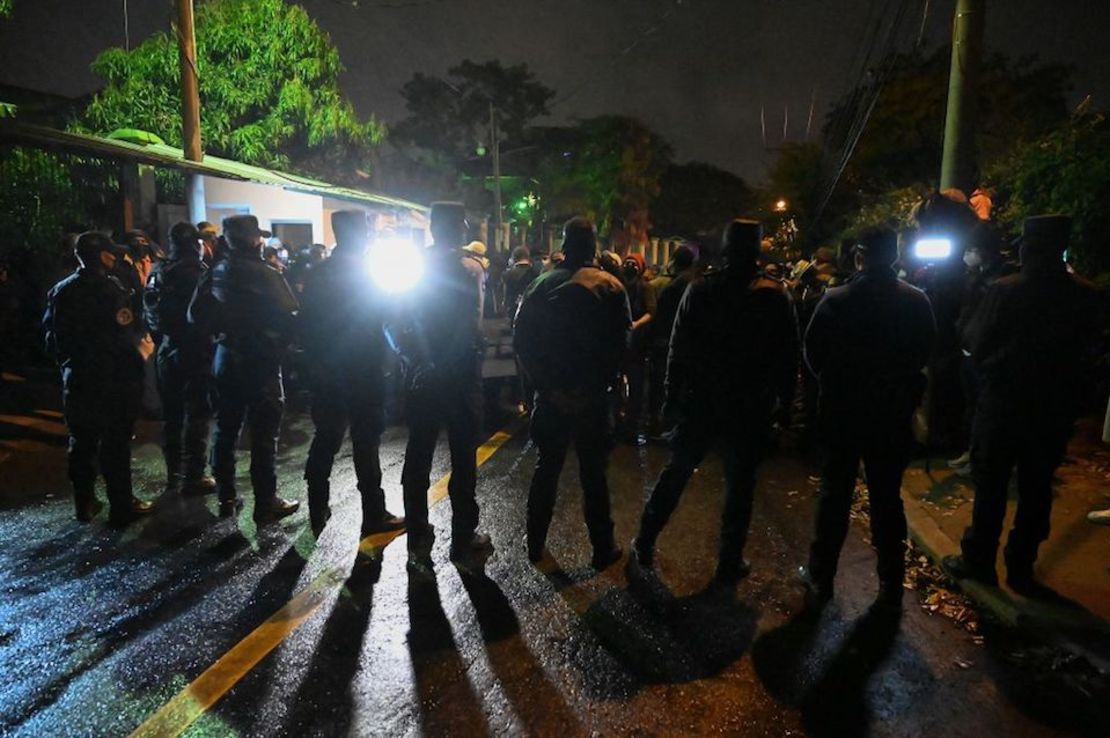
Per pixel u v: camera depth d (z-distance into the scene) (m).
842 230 24.59
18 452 7.42
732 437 4.46
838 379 4.16
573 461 7.23
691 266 7.54
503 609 4.30
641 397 8.14
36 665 3.71
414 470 4.84
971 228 6.02
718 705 3.43
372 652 3.84
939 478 6.36
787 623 4.17
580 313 4.48
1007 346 4.10
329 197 15.29
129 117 17.39
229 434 5.63
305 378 5.13
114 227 12.04
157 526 5.50
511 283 9.42
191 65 12.56
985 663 3.78
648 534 4.82
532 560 4.93
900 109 24.45
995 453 4.23
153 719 3.31
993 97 24.02
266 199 14.80
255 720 3.30
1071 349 4.02
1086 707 3.42
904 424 4.15
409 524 4.89
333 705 3.41
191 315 5.58
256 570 4.78
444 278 4.64
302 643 3.92
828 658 3.81
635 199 45.31
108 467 5.46
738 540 4.58
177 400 6.31
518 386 9.83
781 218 32.28
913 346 4.05
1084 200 7.60
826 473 4.33
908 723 3.31
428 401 4.73
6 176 10.70
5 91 19.72
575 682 3.60
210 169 12.14
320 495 5.24
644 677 3.65
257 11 18.25
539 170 44.38
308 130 19.38
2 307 10.46
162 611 4.25
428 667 3.71
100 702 3.42
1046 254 4.02
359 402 5.06
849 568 4.91
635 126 44.00
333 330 4.95
